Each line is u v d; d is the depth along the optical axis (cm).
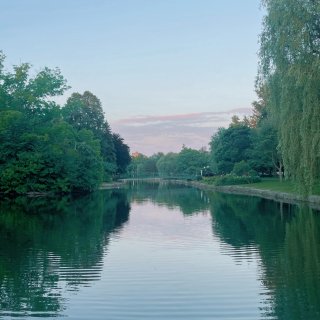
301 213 3294
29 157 5650
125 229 2691
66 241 2264
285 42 2845
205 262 1775
